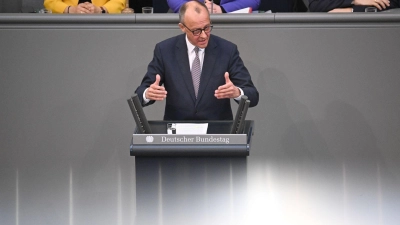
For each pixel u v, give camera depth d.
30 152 12.19
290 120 12.84
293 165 10.88
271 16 12.85
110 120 12.81
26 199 9.18
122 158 11.56
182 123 9.10
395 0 14.89
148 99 10.32
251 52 12.97
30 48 12.91
